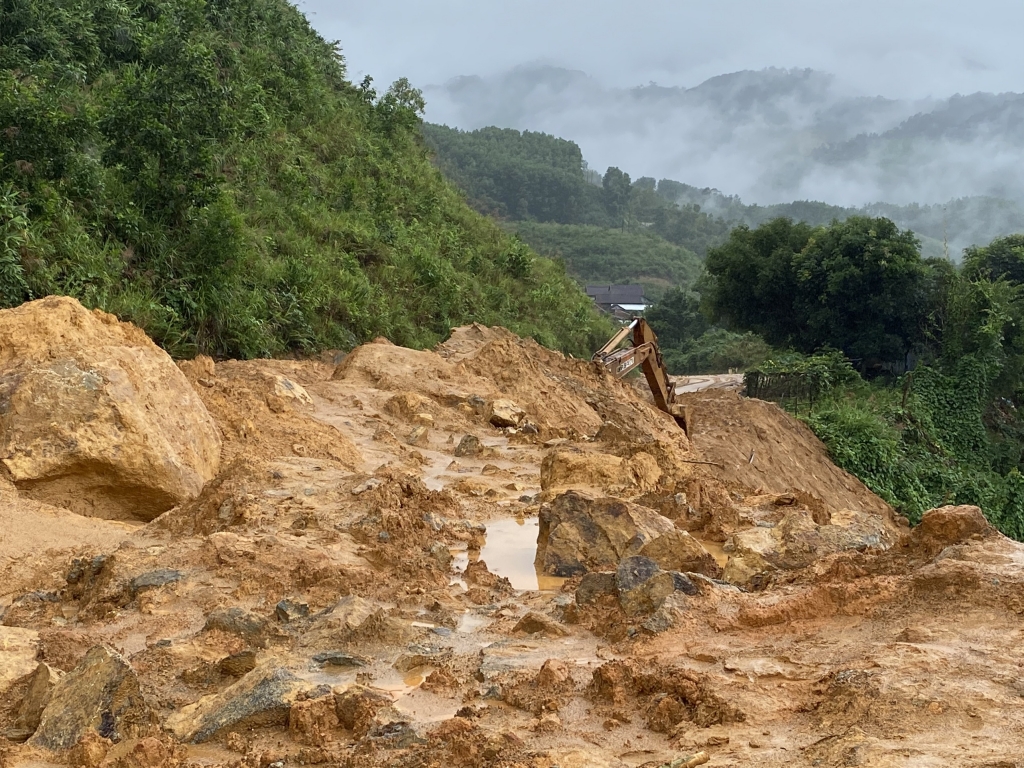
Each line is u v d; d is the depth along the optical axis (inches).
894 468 1242.0
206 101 776.3
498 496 406.6
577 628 231.5
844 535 293.1
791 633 205.6
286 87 1348.4
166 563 274.5
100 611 248.5
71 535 311.1
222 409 456.8
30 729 180.4
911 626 195.9
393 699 187.9
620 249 5438.0
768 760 147.1
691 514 357.1
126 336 411.8
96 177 708.0
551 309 1433.3
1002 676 166.2
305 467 383.9
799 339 1839.3
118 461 341.4
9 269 581.6
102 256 674.2
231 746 173.3
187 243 753.0
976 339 1578.5
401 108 1699.1
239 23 1384.1
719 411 1137.4
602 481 398.0
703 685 175.3
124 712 176.1
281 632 224.5
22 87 714.2
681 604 222.2
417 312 1088.8
